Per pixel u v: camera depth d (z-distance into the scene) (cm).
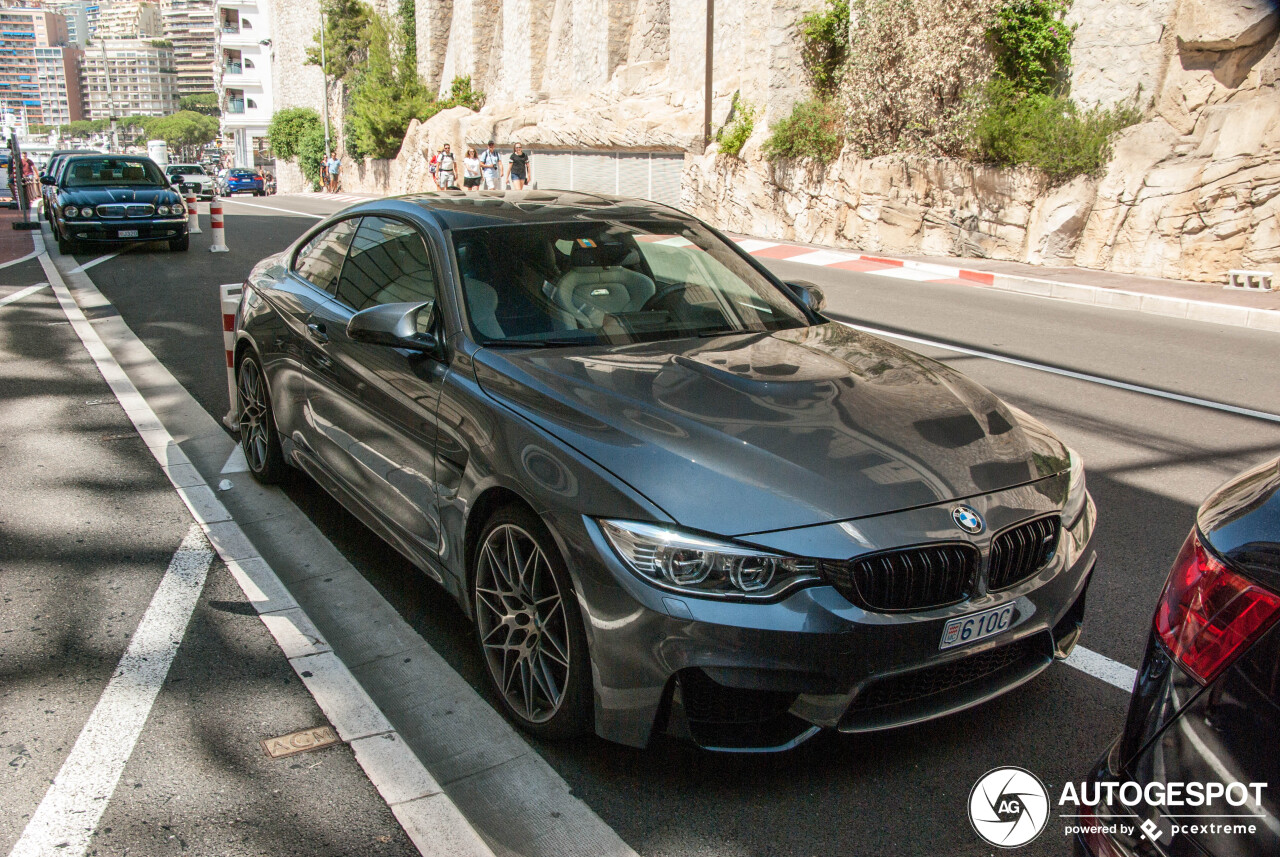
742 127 2423
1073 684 328
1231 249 1388
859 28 1969
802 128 2148
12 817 252
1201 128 1535
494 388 309
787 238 2230
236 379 532
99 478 523
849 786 272
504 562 301
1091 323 1125
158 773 271
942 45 1806
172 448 578
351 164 5828
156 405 675
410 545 352
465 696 319
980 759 285
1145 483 550
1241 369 880
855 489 257
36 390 712
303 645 345
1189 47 1574
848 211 2005
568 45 4050
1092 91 1739
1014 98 1798
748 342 354
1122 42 1688
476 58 4778
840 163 2038
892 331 1038
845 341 371
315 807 257
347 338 391
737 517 246
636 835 252
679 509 248
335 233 460
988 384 793
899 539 248
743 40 2597
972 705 268
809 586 242
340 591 395
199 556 422
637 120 2880
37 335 919
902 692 260
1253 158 1373
